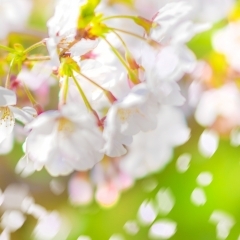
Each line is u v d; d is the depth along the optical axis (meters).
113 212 0.98
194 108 1.01
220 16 0.94
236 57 0.97
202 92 0.99
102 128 0.74
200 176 0.96
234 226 0.94
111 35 0.76
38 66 0.76
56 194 1.02
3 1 0.84
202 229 0.94
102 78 0.75
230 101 0.98
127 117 0.74
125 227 0.96
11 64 0.75
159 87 0.74
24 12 0.91
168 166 0.97
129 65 0.74
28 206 0.97
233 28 0.97
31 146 0.73
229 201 0.95
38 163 0.74
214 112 0.99
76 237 0.97
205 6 0.91
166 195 0.96
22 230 0.97
